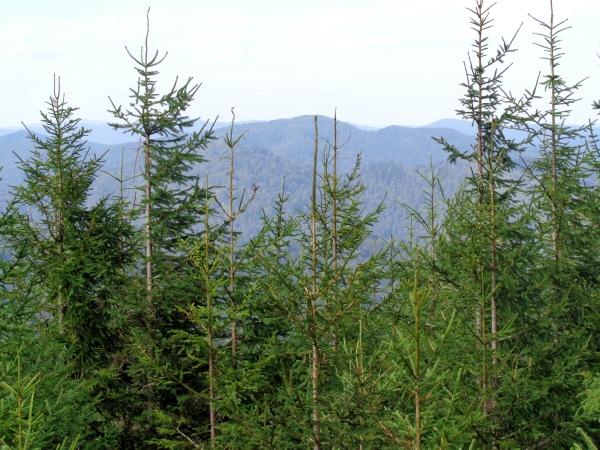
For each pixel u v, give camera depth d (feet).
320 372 27.58
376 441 24.58
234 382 29.43
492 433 29.84
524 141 41.22
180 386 43.37
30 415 17.72
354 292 26.58
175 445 32.63
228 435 28.66
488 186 39.58
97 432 43.55
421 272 37.29
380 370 24.56
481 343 30.71
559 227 43.78
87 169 49.80
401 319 35.91
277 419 25.71
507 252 34.58
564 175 46.09
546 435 31.01
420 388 20.31
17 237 45.96
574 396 32.86
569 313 40.47
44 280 46.52
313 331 25.86
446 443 20.16
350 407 25.26
